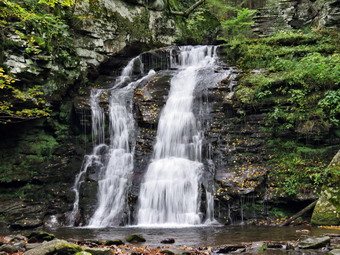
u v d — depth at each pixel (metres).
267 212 9.74
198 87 13.20
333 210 8.54
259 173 10.24
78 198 11.06
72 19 13.75
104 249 5.20
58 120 12.74
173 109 12.76
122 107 13.10
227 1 25.78
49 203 10.98
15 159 11.82
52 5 10.25
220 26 20.72
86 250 5.12
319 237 6.25
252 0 26.09
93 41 14.56
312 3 18.69
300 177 9.91
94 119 12.71
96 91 13.70
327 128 10.30
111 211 10.36
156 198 10.34
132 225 9.92
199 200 9.99
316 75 11.07
